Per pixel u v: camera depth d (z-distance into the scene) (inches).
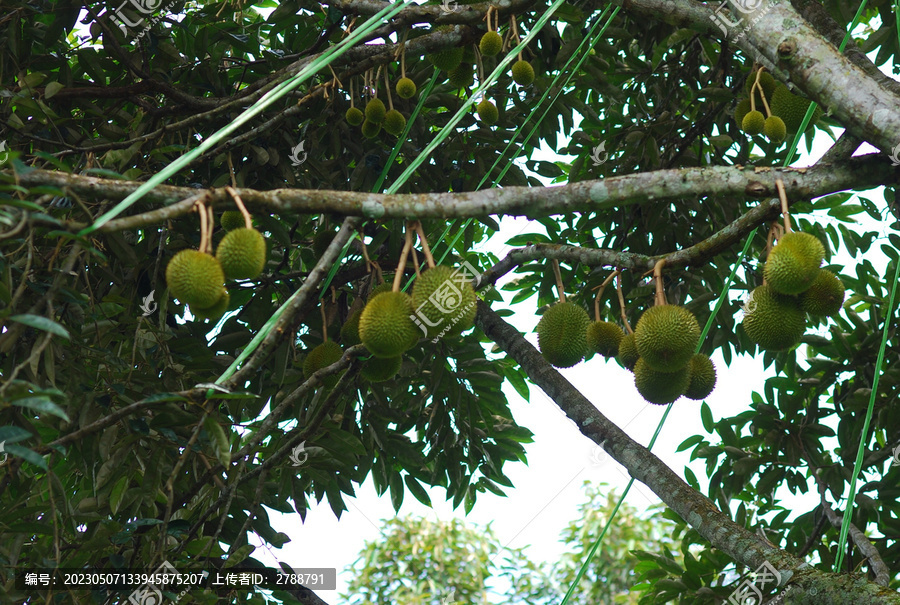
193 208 85.5
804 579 122.7
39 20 192.9
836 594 116.3
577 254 135.9
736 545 135.7
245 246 86.1
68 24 171.9
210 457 164.9
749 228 111.3
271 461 159.5
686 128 231.5
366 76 174.4
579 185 100.4
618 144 234.7
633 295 238.4
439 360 216.7
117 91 175.9
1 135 160.9
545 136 220.4
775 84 153.0
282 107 193.3
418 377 226.7
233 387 95.8
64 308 155.3
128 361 165.9
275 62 195.8
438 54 166.2
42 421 150.6
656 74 231.9
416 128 203.5
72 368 148.8
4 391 74.9
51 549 144.9
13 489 158.7
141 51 179.6
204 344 190.1
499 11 156.8
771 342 111.4
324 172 200.5
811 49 105.3
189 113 186.1
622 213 236.4
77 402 147.3
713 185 101.4
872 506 219.0
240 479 152.8
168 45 188.4
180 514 157.6
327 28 174.9
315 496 214.2
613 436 164.4
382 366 135.0
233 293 206.5
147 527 149.6
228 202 87.1
